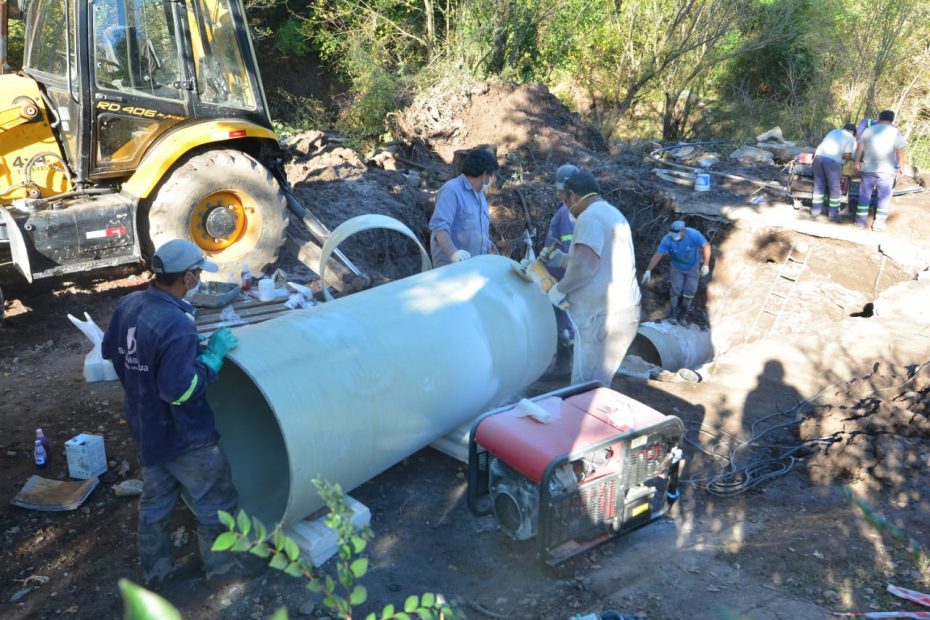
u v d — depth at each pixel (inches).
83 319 266.8
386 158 513.0
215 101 280.2
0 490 173.5
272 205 285.3
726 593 144.5
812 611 137.6
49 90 260.7
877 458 195.6
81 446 175.5
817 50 737.0
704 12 724.0
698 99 808.9
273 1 713.0
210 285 248.8
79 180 256.4
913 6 669.3
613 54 788.6
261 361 140.0
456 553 157.4
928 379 226.4
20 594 143.5
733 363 269.0
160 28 259.3
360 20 693.9
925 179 535.5
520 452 147.4
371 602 141.9
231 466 165.2
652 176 521.7
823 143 439.8
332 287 290.4
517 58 719.7
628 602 142.5
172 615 26.3
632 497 158.7
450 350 169.5
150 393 130.8
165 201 263.0
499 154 533.3
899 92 701.3
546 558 146.5
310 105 730.2
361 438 149.3
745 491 188.1
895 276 406.9
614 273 189.3
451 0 703.7
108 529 162.9
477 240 229.6
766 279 434.9
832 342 282.8
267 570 148.9
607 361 197.9
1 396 215.2
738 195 501.7
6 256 262.4
